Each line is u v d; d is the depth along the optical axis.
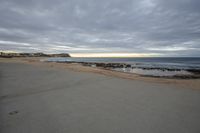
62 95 4.16
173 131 2.11
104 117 2.61
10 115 2.70
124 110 2.95
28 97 3.93
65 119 2.53
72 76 8.26
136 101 3.58
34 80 6.76
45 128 2.21
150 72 16.28
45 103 3.41
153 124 2.32
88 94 4.27
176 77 10.71
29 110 2.96
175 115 2.69
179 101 3.56
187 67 23.30
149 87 5.31
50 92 4.52
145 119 2.52
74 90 4.80
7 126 2.27
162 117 2.60
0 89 4.86
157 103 3.41
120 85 5.68
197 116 2.64
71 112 2.85
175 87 5.32
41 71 10.89
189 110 2.95
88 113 2.80
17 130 2.15
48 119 2.52
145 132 2.08
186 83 6.36
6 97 3.92
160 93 4.38
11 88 5.02
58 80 6.83
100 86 5.49
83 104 3.34
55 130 2.15
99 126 2.27
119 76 8.95
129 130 2.13
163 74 14.11
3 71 10.54
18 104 3.34
